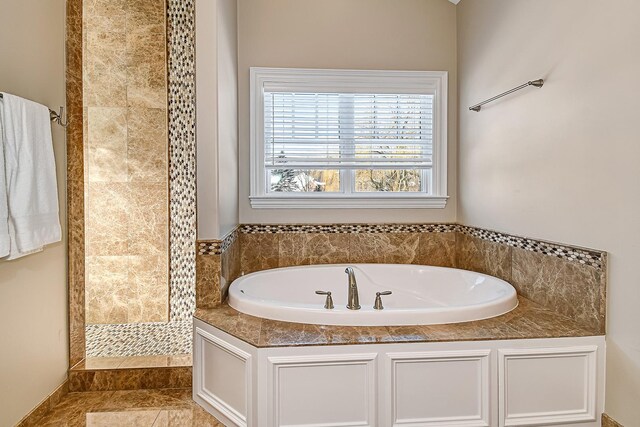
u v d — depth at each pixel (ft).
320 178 10.59
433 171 10.53
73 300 7.29
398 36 10.30
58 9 6.72
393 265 9.83
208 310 7.19
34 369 6.12
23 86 5.72
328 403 5.63
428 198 10.41
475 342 5.71
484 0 8.91
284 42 10.07
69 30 7.02
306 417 5.63
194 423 6.29
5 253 4.94
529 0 7.25
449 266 10.53
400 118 10.45
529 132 7.32
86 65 10.37
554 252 6.72
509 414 5.82
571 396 5.87
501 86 8.25
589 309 6.00
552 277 6.81
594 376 5.79
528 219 7.41
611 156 5.49
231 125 9.03
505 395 5.79
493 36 8.53
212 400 6.51
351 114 10.33
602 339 5.78
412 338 5.73
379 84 10.23
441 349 5.68
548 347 5.79
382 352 5.64
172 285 10.80
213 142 7.50
